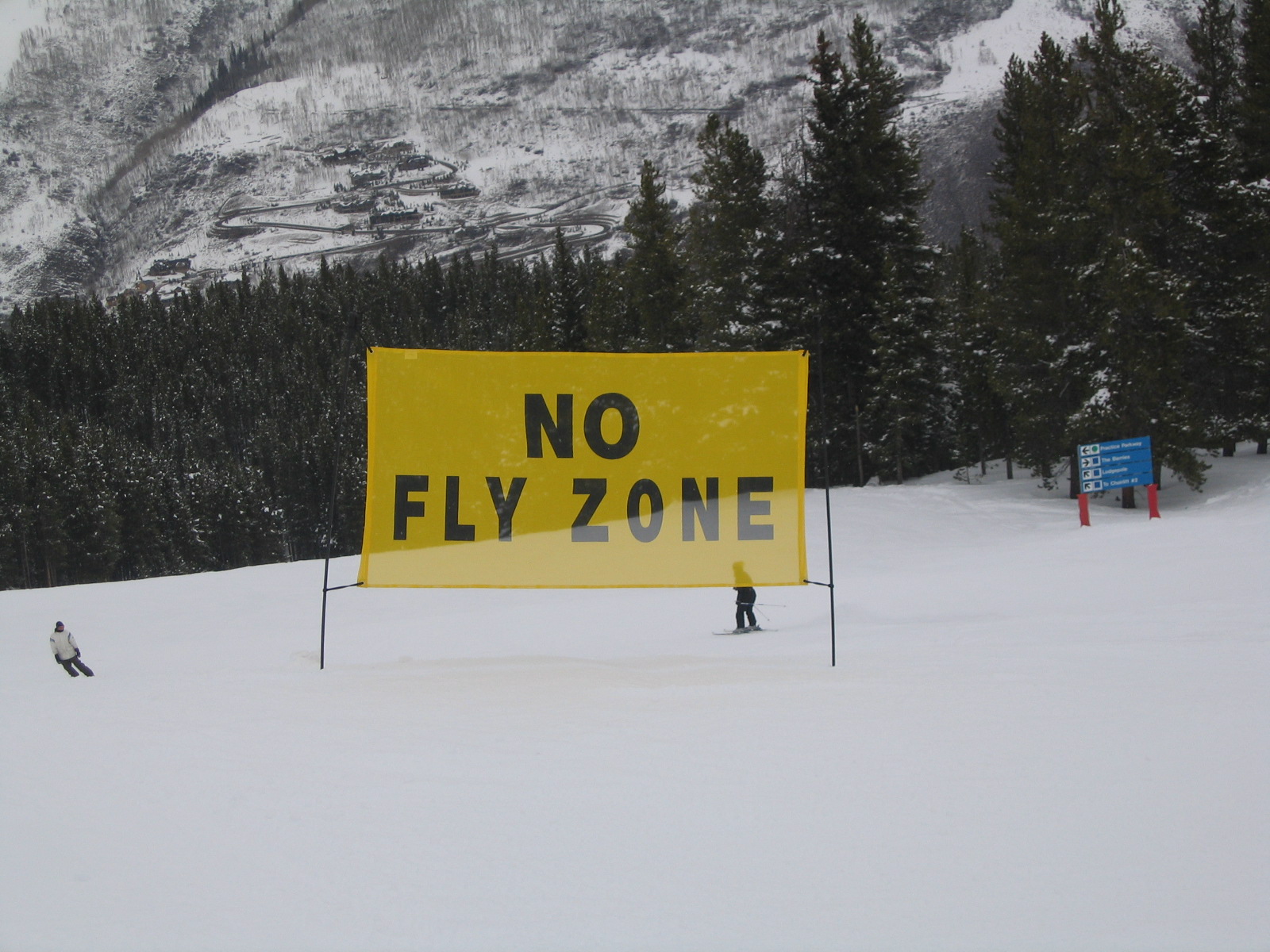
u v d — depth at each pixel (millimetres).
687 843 5336
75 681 13641
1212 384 39000
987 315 41562
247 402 114625
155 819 5914
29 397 113938
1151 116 36219
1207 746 6711
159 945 4191
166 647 20250
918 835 5363
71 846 5477
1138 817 5504
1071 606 15062
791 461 11727
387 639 18312
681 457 11758
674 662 11938
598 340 53188
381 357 11703
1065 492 40625
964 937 4176
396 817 5844
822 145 45594
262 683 11102
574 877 4902
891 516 32656
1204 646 10398
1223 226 37281
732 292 46438
